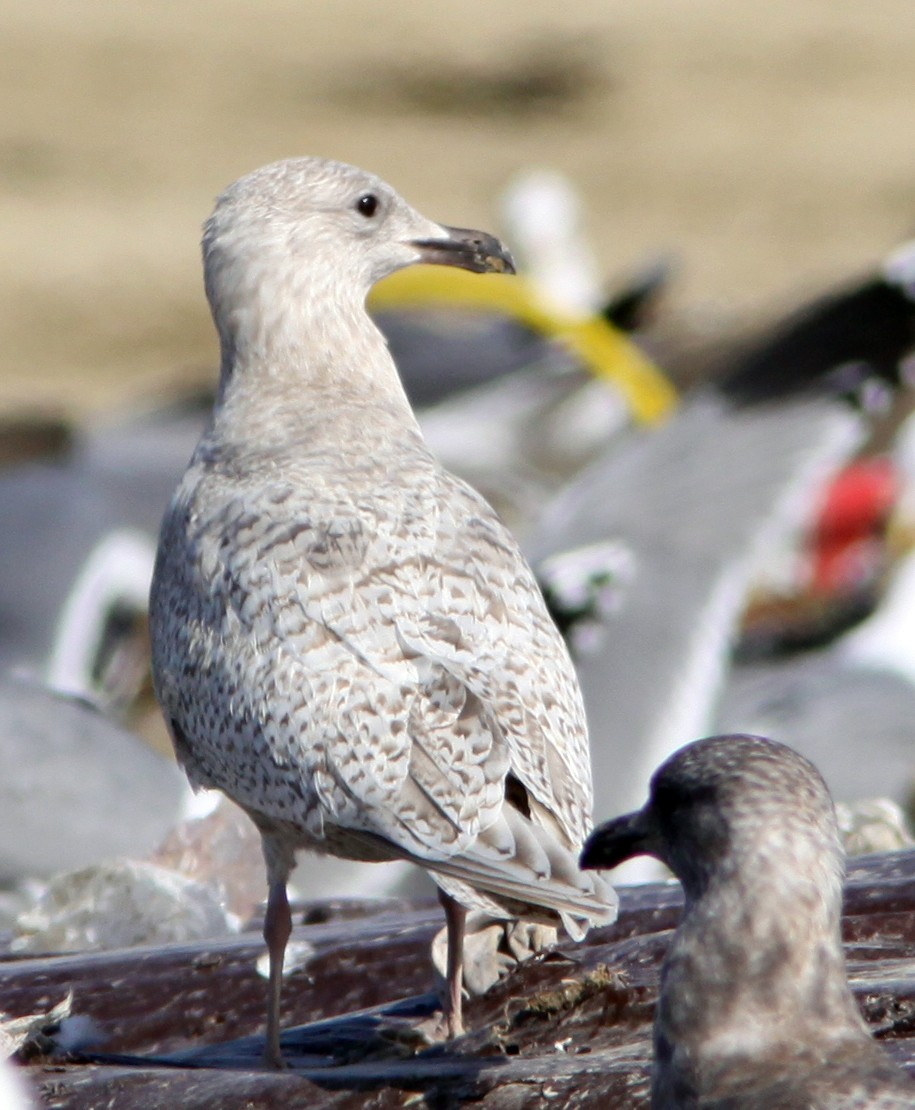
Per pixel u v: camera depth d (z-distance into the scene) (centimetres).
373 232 864
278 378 827
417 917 822
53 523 1802
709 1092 492
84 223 4466
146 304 3866
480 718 645
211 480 755
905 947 684
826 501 1916
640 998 653
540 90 5788
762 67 5962
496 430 2247
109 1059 686
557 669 682
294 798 666
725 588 1342
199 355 3597
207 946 780
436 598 680
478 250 879
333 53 6041
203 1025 735
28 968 772
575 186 4919
